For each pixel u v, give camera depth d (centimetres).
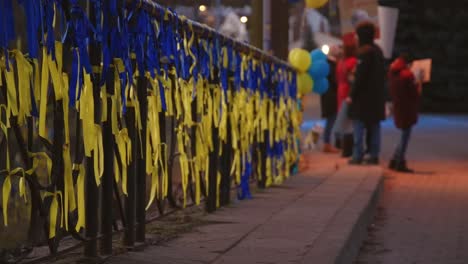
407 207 2319
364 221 1784
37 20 889
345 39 3475
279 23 2997
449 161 3775
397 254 1614
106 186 1132
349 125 3353
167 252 1224
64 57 970
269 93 2194
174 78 1370
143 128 1233
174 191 1623
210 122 1616
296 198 1944
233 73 1788
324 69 2919
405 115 3281
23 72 880
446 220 2078
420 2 8750
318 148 3953
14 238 1120
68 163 990
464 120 7050
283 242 1327
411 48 8781
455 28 8762
